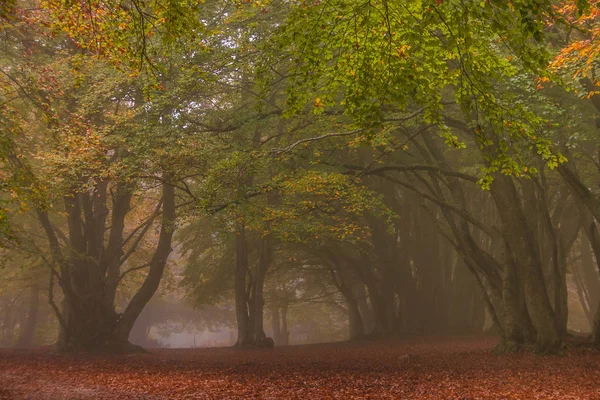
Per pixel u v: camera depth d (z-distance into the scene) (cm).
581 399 1048
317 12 891
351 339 3506
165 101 1716
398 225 3338
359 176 1925
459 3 795
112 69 1822
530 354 1766
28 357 2223
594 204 1742
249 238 3300
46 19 1600
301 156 1919
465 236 2022
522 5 735
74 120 1563
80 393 1207
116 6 1024
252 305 3006
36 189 1423
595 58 1304
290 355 2352
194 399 1131
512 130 989
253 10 1712
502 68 955
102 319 2586
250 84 2041
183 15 954
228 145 1875
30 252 2450
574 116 1883
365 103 945
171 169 1795
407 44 913
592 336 1802
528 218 2036
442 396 1126
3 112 1449
